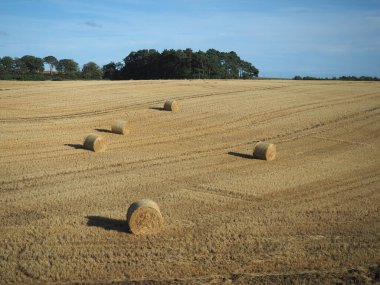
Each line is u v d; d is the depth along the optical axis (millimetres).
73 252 8742
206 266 8266
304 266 8320
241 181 14148
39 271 7969
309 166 16328
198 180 14219
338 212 11289
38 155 17266
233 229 10008
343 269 8219
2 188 12938
